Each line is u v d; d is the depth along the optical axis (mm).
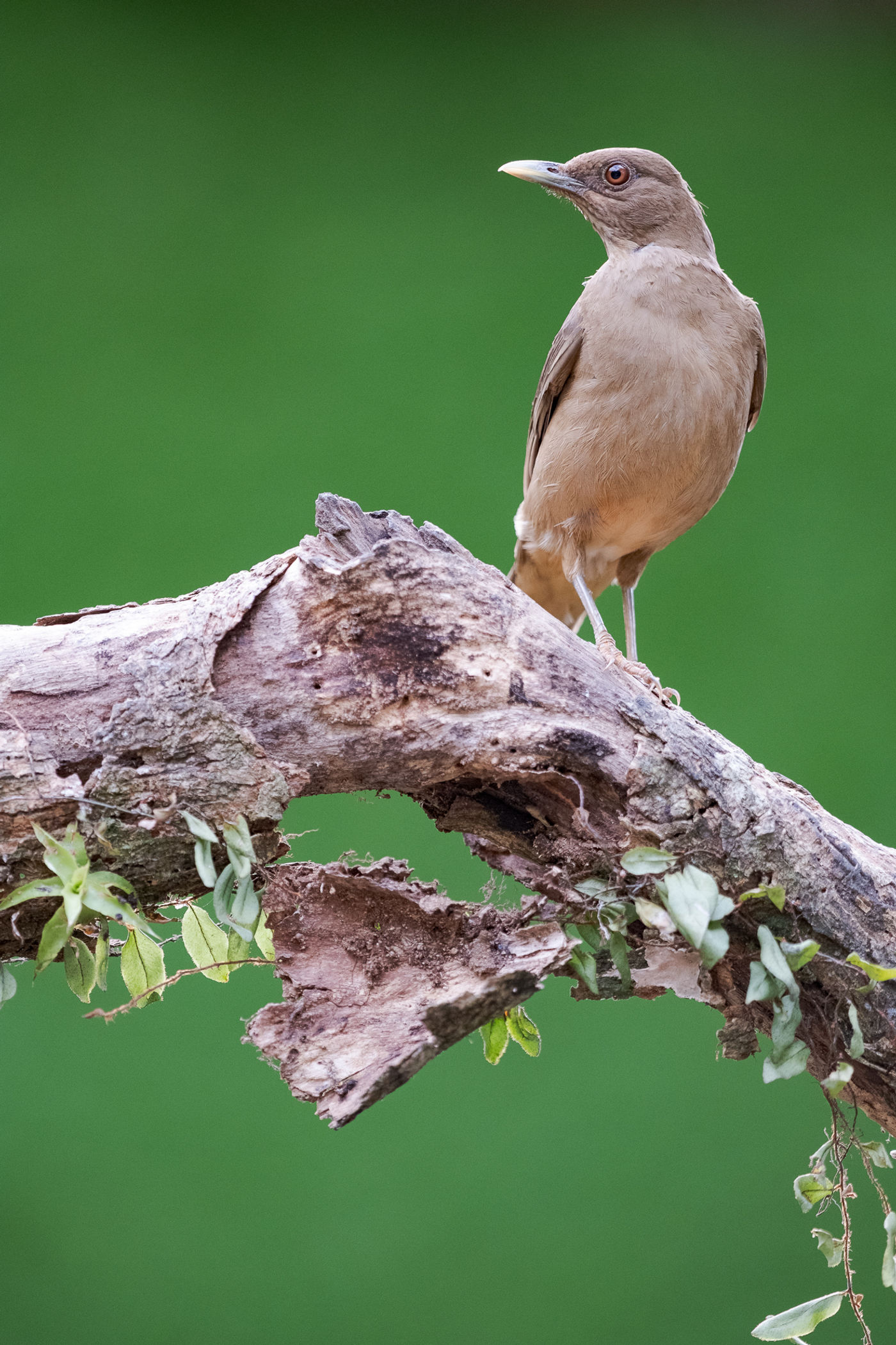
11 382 12484
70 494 12125
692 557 12375
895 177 13883
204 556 12078
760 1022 4594
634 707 4320
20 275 12875
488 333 12922
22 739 4016
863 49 14492
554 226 13500
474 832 4570
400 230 13555
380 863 4344
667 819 4262
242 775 4117
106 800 4020
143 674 4102
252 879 4152
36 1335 9672
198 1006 10523
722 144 13969
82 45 13703
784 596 12242
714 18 14562
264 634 4211
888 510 12492
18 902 3824
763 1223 9953
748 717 11727
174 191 13375
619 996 4566
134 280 13000
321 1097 4109
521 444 12523
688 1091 10500
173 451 12359
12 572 11914
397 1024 4168
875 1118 4652
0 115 13391
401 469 12383
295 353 12797
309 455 12484
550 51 14320
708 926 4035
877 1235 9664
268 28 14047
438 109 14016
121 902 3850
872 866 4449
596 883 4285
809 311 13281
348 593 4184
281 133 13734
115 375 12617
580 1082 10570
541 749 4238
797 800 4527
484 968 4199
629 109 14320
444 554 4301
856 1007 4367
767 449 12789
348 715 4207
